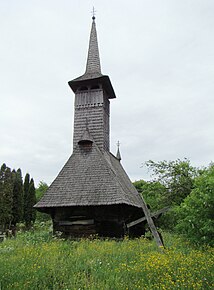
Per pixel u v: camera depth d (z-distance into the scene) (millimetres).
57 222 16031
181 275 6191
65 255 8641
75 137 19609
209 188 9617
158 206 24391
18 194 36438
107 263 7605
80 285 5996
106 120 20688
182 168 24141
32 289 5789
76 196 15828
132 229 17031
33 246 10664
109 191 15586
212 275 6305
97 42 22938
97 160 17422
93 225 15398
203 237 9320
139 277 6340
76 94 20516
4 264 7133
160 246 9156
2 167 34875
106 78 19938
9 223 33281
